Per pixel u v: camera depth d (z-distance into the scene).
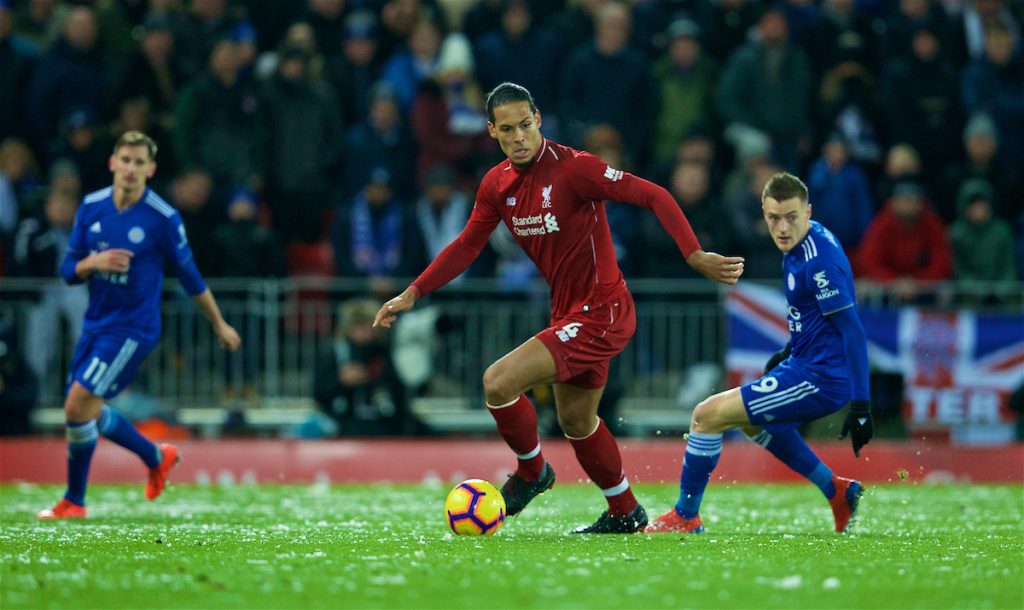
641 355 52.34
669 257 52.91
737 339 51.94
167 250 33.31
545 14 61.88
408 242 53.62
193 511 35.19
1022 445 49.66
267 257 53.16
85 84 57.56
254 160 56.38
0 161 54.28
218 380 51.50
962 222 55.09
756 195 54.12
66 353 50.94
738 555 23.03
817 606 17.67
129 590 18.94
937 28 62.00
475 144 58.38
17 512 34.88
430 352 51.91
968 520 33.34
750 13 62.69
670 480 47.59
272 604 17.78
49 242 51.34
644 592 18.70
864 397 27.20
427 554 23.02
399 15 60.69
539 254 27.27
